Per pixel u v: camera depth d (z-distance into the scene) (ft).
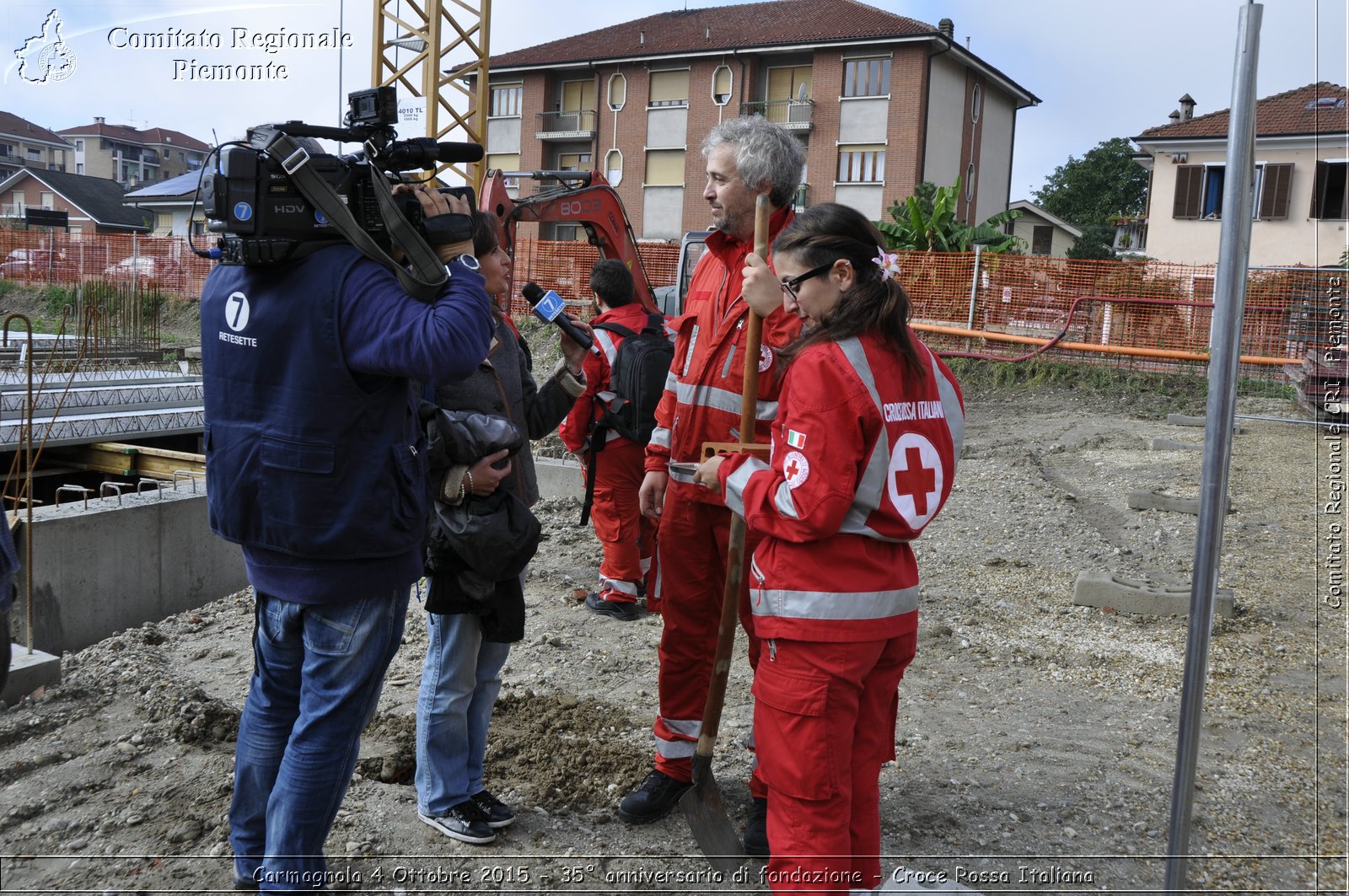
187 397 38.42
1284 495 26.84
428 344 7.36
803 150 10.11
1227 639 16.25
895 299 7.55
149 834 10.01
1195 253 92.17
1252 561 20.66
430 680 9.91
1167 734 12.73
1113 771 11.71
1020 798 11.05
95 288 64.28
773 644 7.68
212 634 17.40
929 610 18.04
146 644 16.70
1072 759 12.03
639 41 126.21
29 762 11.38
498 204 30.42
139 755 11.77
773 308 8.43
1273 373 49.57
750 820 10.07
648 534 18.43
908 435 7.55
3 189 192.03
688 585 10.25
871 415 7.28
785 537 7.50
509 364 10.26
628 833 10.35
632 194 126.41
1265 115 84.58
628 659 15.85
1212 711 13.37
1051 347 53.72
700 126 121.19
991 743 12.51
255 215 7.30
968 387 52.49
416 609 18.19
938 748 12.38
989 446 37.32
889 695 8.03
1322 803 10.82
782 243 7.75
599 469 17.72
